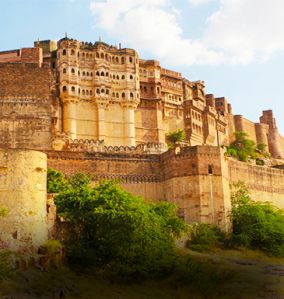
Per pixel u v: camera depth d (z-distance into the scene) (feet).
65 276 115.34
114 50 323.98
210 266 143.84
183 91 377.71
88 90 309.42
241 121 430.61
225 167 215.10
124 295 114.11
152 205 173.47
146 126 330.54
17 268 106.11
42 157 120.57
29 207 114.83
